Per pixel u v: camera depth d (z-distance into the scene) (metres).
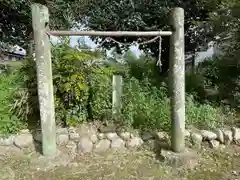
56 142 3.56
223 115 4.30
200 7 5.12
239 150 3.65
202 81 5.14
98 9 5.34
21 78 3.88
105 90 3.85
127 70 4.80
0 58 5.79
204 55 6.69
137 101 3.91
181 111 3.23
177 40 3.11
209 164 3.28
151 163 3.29
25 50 5.87
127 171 3.11
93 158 3.45
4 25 5.68
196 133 3.72
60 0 5.07
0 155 3.44
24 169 3.14
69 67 3.58
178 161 3.19
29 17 5.33
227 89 4.82
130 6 5.20
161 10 5.05
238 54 4.52
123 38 5.61
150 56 5.78
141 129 3.89
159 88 4.56
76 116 3.77
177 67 3.15
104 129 3.78
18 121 3.73
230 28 4.48
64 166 3.22
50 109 3.22
